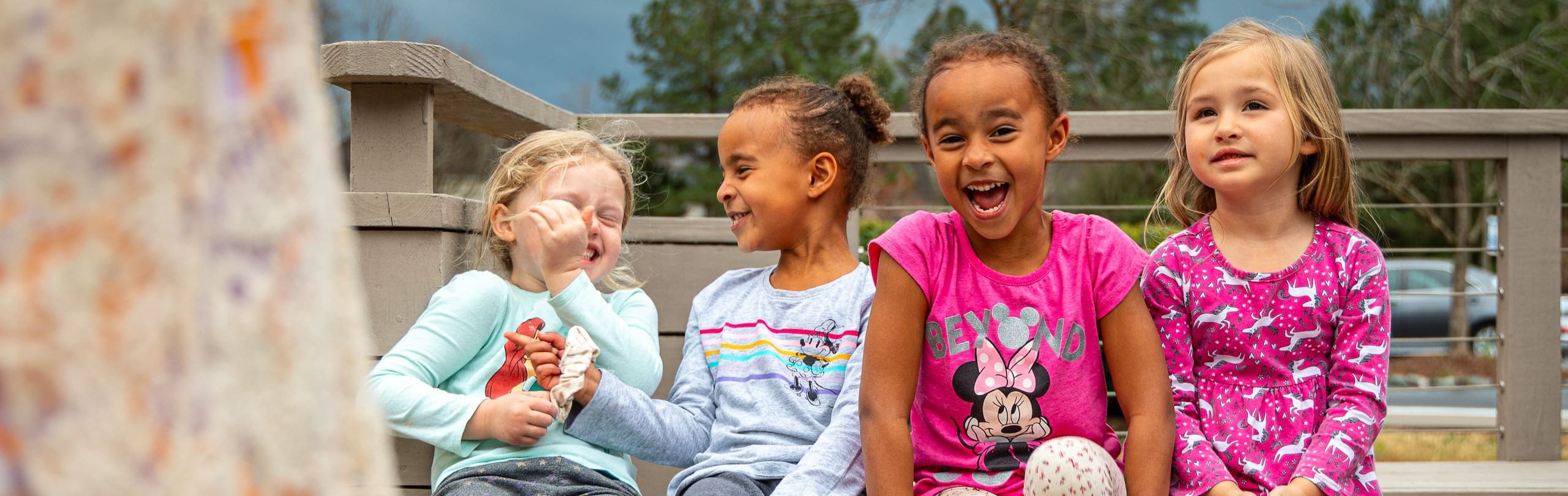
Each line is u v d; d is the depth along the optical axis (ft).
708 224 8.72
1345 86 43.57
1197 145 6.43
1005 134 5.56
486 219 7.07
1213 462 5.93
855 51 44.19
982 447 5.88
